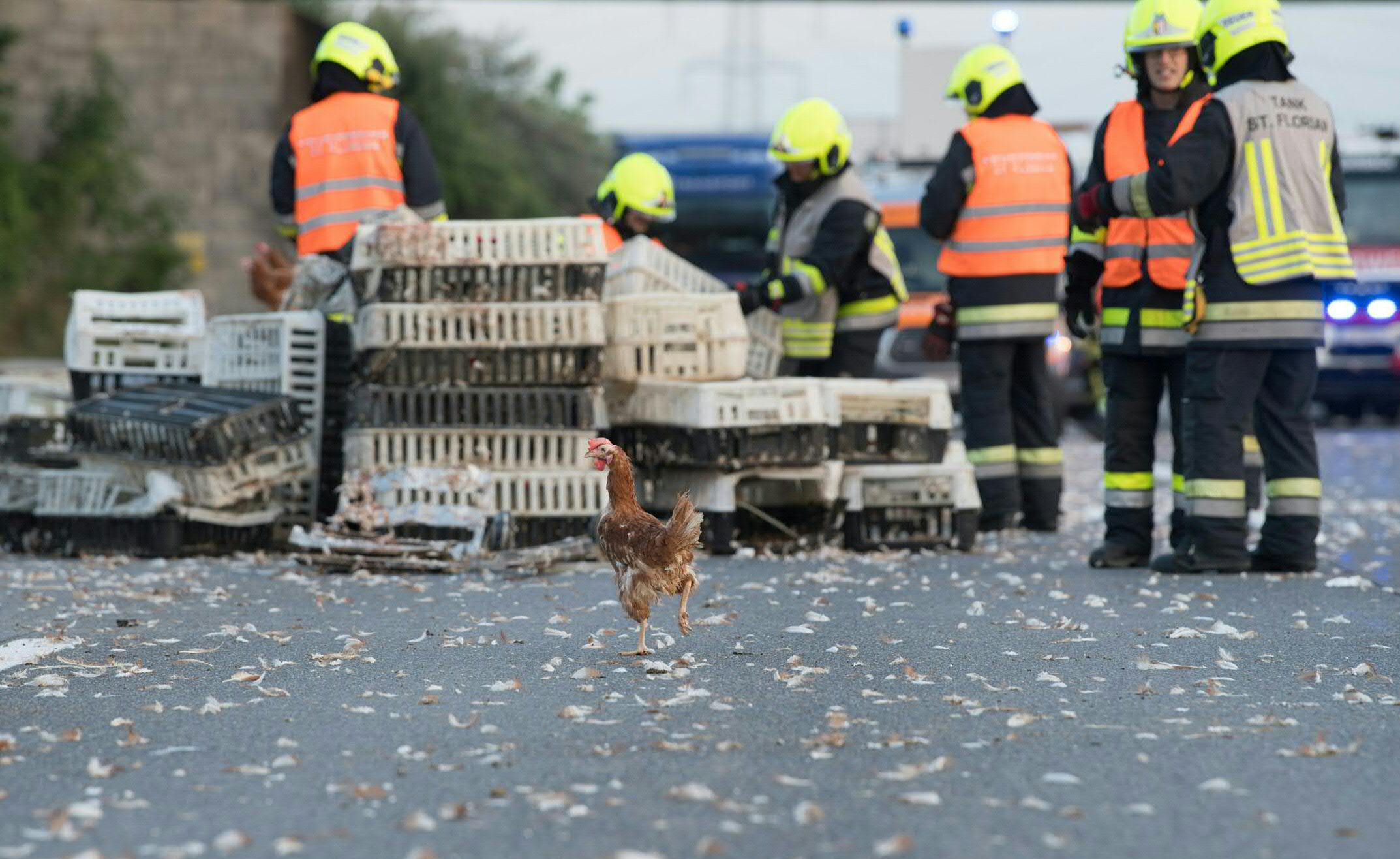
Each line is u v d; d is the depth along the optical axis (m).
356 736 12.68
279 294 28.97
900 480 24.62
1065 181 26.83
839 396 24.38
